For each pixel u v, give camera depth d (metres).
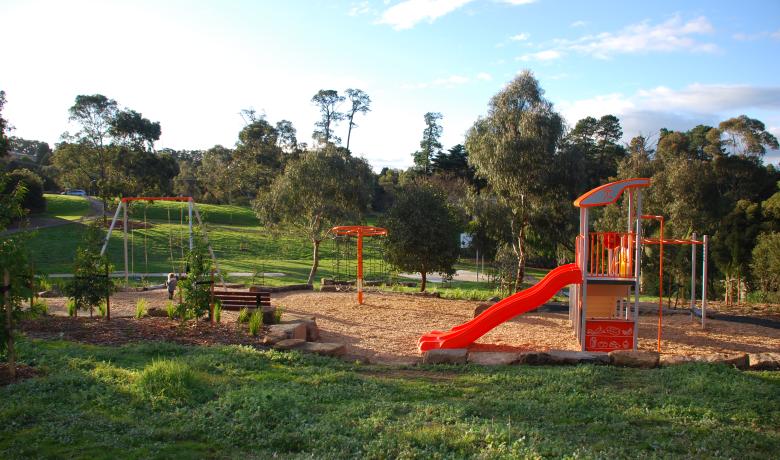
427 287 29.53
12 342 7.54
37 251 34.44
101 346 9.91
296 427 6.27
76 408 6.45
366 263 41.31
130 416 6.31
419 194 24.34
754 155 58.41
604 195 12.20
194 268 12.05
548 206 24.88
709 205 38.41
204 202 79.75
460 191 58.56
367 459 5.38
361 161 29.17
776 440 6.39
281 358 9.85
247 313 13.05
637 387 8.77
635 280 12.41
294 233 29.38
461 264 49.88
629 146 55.12
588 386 8.69
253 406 6.64
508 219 27.70
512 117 24.58
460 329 13.02
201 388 7.41
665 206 37.03
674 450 6.05
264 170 73.31
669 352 12.77
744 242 26.50
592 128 72.69
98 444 5.43
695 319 17.23
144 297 18.27
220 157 84.38
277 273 33.97
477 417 6.88
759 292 24.14
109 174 53.69
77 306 12.37
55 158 55.22
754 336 14.68
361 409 7.01
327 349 10.89
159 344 10.02
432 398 7.93
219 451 5.53
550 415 7.12
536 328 15.70
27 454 5.17
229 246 42.97
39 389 7.00
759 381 8.92
